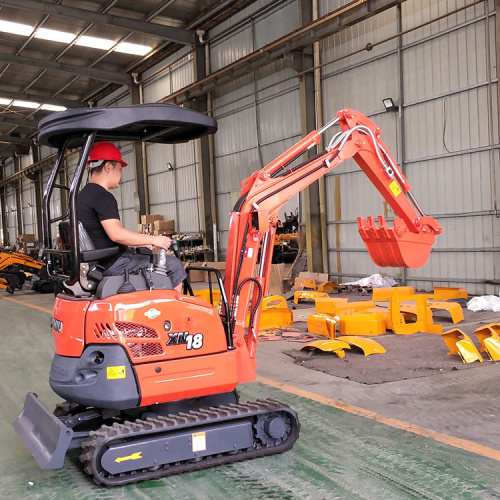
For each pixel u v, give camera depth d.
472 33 10.15
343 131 4.46
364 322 7.30
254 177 3.97
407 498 2.95
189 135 3.99
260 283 3.88
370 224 4.79
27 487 3.30
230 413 3.48
